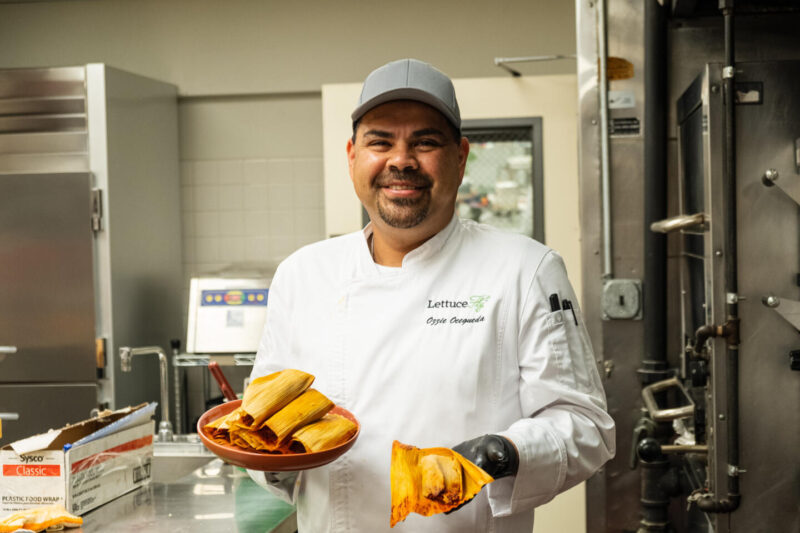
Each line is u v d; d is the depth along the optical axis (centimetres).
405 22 343
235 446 107
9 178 286
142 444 184
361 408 122
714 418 178
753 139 175
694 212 203
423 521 118
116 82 298
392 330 124
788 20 233
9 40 363
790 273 175
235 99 359
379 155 118
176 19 354
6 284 288
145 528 154
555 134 303
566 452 110
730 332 175
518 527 122
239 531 152
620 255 242
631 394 242
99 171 289
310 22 348
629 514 242
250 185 359
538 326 121
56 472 157
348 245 136
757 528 179
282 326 134
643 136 239
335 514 122
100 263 288
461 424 118
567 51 333
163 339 333
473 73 339
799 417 176
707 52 237
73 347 287
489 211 310
